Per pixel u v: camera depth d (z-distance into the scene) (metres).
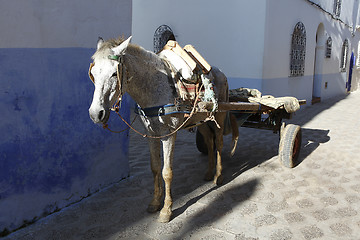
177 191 4.19
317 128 8.10
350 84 18.89
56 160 3.54
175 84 3.28
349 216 3.51
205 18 9.45
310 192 4.15
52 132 3.46
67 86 3.58
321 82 13.86
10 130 3.05
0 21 2.85
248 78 8.70
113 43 2.69
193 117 3.62
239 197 4.00
